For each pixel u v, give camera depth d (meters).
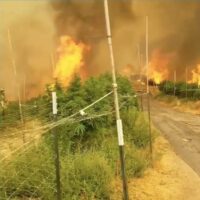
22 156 9.15
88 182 9.44
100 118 11.88
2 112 16.42
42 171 9.05
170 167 13.01
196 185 11.30
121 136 6.93
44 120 12.83
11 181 8.72
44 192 8.60
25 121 14.23
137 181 11.16
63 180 8.97
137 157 11.85
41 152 9.55
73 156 10.25
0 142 11.40
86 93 12.12
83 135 11.74
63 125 11.07
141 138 14.58
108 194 9.37
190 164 13.68
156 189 10.70
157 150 15.59
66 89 12.41
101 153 11.12
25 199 8.51
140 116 16.47
